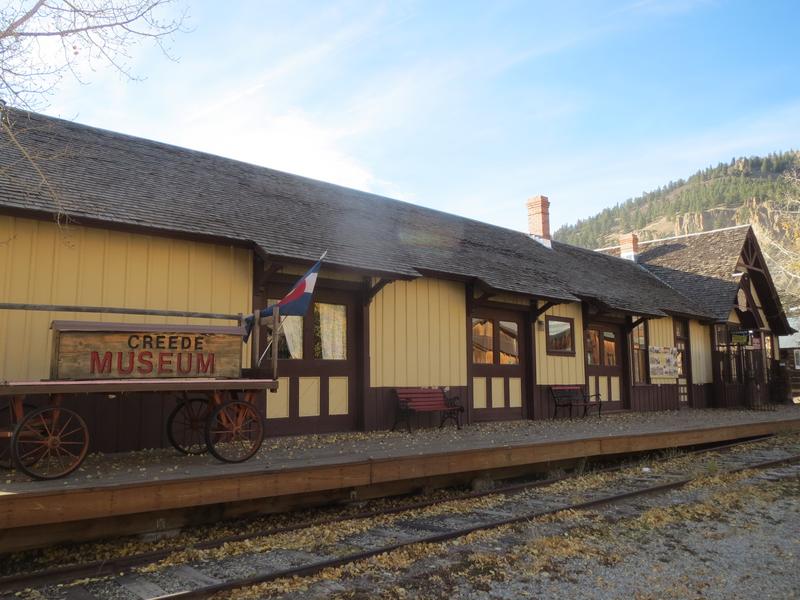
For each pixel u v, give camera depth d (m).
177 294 8.73
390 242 11.95
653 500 7.96
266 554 5.59
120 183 9.14
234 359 6.83
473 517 7.11
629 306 16.44
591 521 6.84
